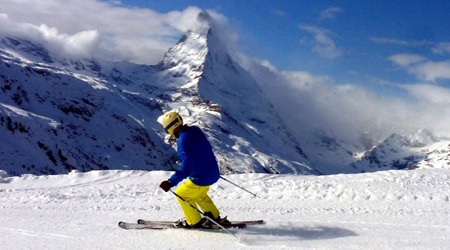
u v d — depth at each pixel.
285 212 6.55
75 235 4.77
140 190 9.63
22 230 5.10
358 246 4.10
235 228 5.01
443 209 6.60
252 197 8.35
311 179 10.85
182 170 4.63
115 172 13.29
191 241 4.43
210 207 5.00
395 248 3.97
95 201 8.06
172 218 6.03
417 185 8.82
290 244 4.27
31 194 9.20
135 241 4.45
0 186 11.98
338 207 6.96
